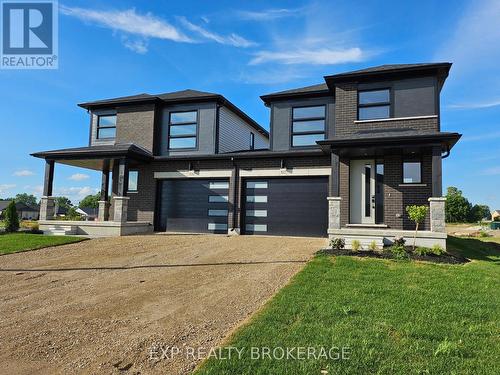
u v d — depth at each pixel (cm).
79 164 1587
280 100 1445
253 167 1391
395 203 1155
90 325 433
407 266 738
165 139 1599
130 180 1577
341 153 1160
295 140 1407
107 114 1681
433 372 288
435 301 484
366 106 1239
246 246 1034
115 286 621
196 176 1469
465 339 355
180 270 740
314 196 1319
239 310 476
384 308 452
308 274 649
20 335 404
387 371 289
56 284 640
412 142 997
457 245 1212
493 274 675
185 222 1489
